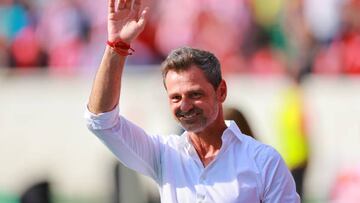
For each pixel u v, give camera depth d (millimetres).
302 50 28500
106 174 27609
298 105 23594
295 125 23438
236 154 10023
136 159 10195
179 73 9766
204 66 9750
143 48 29000
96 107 9906
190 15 29984
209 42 29594
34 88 28703
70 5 30562
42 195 21203
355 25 29172
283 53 28984
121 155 10195
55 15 30453
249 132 14867
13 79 28984
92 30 30141
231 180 9914
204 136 10102
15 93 28734
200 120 9789
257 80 26797
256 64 28984
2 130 28688
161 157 10242
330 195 25016
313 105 26594
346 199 23203
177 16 30000
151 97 25297
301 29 29000
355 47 28469
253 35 29578
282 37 29266
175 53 9812
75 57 29688
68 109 28391
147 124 24984
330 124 26500
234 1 30016
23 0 30953
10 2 31203
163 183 10156
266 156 9977
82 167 28000
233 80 26844
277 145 24766
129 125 10133
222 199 9891
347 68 28297
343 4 29359
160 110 24906
